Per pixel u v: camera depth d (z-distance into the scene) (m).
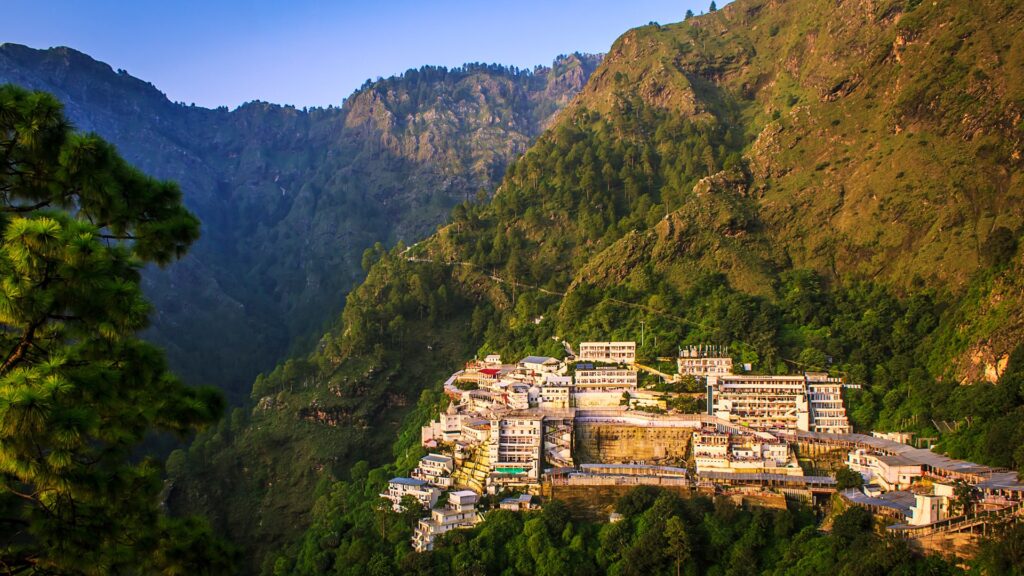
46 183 63.97
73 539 54.97
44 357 57.06
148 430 65.88
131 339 63.12
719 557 189.50
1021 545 143.12
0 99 60.72
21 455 50.28
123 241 69.81
